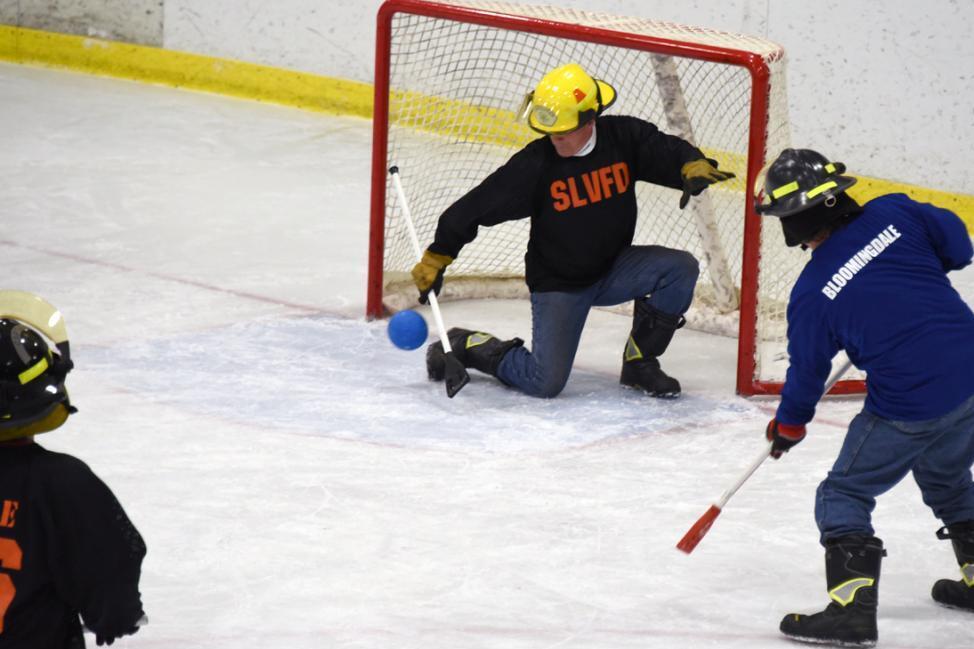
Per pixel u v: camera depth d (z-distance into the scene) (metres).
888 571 14.22
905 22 29.28
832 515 12.48
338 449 17.20
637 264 19.03
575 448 17.52
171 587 13.42
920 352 11.87
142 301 22.94
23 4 40.97
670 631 12.84
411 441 17.56
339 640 12.47
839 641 12.31
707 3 31.67
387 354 20.97
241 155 33.19
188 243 26.41
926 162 29.77
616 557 14.41
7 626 8.32
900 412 12.06
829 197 11.95
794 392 12.34
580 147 18.28
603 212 18.45
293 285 24.22
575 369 20.80
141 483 15.92
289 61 37.91
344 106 37.41
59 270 24.41
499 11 20.91
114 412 18.12
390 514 15.30
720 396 19.66
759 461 12.92
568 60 31.22
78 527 8.30
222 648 12.24
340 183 31.30
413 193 23.86
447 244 18.80
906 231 12.20
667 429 18.28
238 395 18.94
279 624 12.74
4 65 40.91
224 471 16.38
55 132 34.22
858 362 12.20
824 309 11.96
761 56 18.50
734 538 14.95
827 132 30.75
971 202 29.34
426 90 26.08
